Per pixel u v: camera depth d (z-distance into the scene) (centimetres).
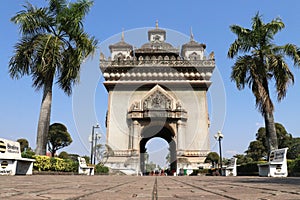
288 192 384
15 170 1152
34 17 1723
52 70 1722
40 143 1661
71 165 1872
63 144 3891
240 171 2334
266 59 1912
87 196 325
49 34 1767
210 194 357
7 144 1131
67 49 1802
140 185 589
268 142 1839
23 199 282
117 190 426
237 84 1961
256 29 2008
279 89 1870
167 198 307
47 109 1716
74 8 1816
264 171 1677
